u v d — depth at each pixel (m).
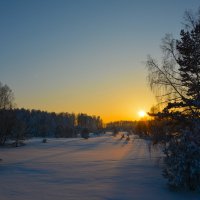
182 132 18.05
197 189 16.28
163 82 25.69
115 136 152.50
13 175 23.55
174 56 26.11
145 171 24.91
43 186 18.42
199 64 24.66
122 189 17.22
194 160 16.22
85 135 136.38
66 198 15.02
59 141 98.38
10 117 78.31
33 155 45.72
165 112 24.36
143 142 87.88
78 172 24.88
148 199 14.80
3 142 77.69
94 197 15.23
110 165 29.86
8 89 84.50
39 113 167.38
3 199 14.88
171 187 16.70
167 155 17.55
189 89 24.39
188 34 24.97
